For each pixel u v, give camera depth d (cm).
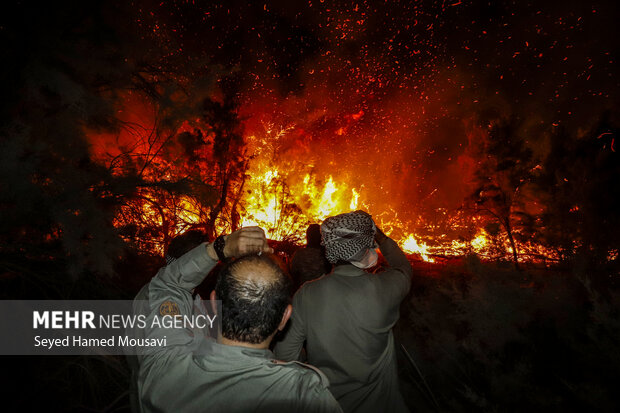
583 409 212
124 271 348
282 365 110
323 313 192
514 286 269
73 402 265
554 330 255
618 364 205
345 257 201
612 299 209
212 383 106
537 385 232
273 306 112
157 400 109
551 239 331
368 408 191
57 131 297
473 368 285
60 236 287
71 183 283
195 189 402
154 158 420
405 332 344
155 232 376
